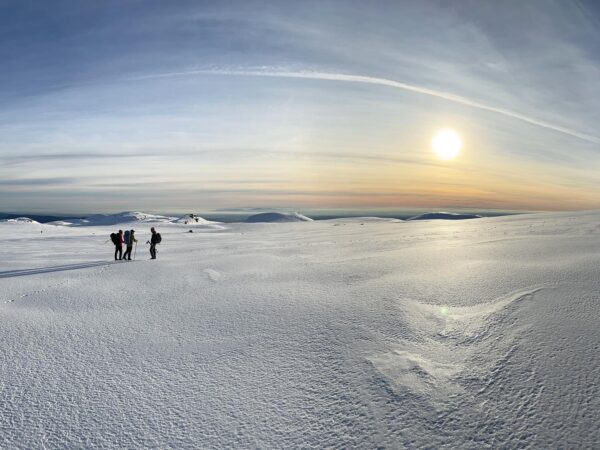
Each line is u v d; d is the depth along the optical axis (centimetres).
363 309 657
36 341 595
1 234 5344
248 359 501
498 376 411
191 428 363
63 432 363
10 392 437
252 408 391
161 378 462
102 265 1513
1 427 372
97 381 459
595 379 382
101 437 354
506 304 606
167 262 1525
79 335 621
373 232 3462
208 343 565
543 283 700
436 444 324
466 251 1249
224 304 768
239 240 3400
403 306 652
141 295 904
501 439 323
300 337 560
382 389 407
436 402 378
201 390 430
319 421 364
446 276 849
